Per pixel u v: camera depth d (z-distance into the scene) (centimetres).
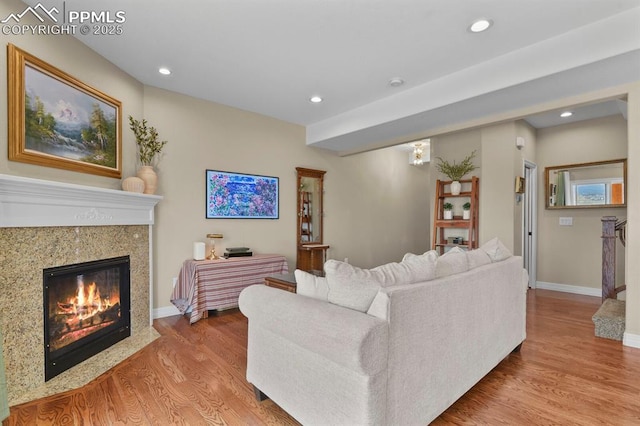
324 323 145
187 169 380
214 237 392
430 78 326
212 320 351
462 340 192
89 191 245
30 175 218
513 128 424
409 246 688
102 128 283
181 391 207
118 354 263
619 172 444
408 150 670
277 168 467
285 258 443
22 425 173
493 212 438
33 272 214
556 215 494
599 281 455
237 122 423
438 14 225
